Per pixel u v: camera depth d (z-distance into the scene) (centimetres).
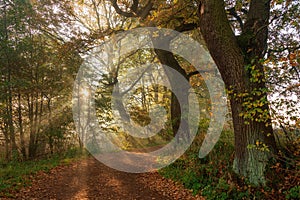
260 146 692
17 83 1487
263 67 701
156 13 1066
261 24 741
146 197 789
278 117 652
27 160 1645
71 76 1766
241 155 725
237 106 724
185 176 890
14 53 1480
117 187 916
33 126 1745
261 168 682
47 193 830
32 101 1734
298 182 607
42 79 1702
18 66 1536
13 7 1507
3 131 1627
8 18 1502
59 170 1285
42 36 1744
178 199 755
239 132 726
